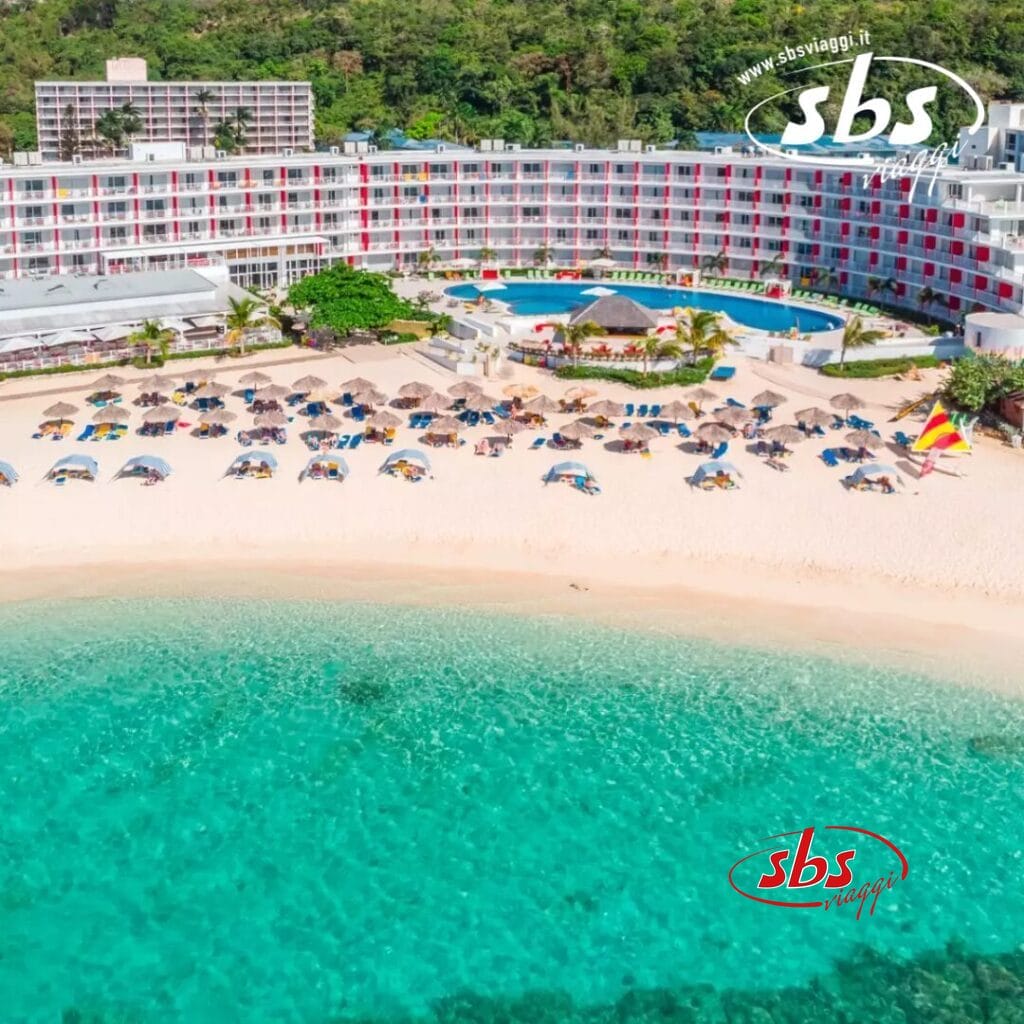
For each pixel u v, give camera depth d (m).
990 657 68.38
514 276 149.75
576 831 55.22
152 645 69.19
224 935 49.22
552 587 75.31
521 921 50.12
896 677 66.69
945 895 51.94
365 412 99.81
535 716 63.38
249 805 56.62
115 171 130.25
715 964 48.28
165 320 116.50
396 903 51.00
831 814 56.44
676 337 115.75
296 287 120.25
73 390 104.81
